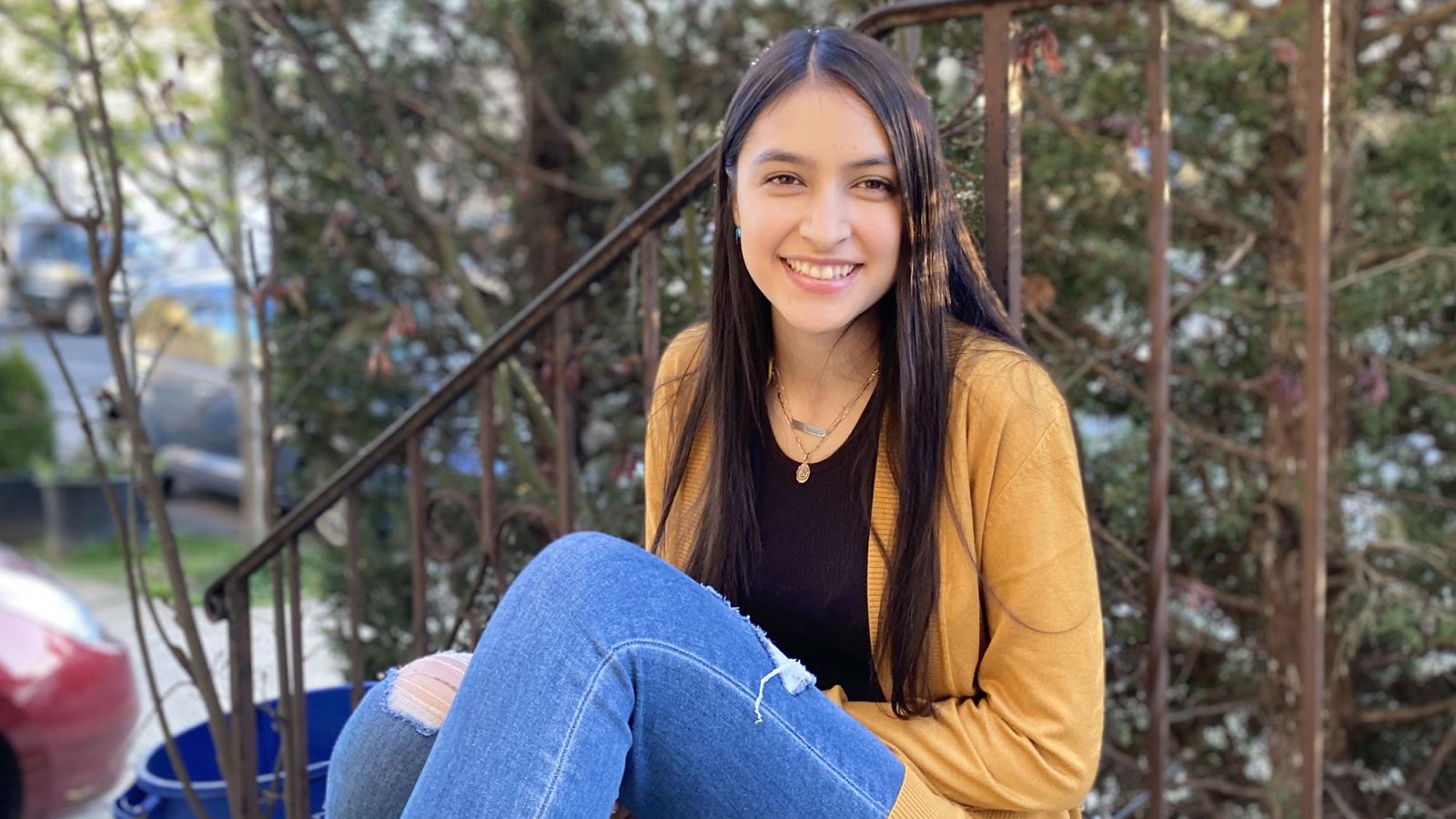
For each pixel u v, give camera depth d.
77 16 2.49
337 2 3.19
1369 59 2.59
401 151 3.21
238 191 3.63
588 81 3.75
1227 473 2.65
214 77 4.01
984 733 1.25
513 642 1.17
